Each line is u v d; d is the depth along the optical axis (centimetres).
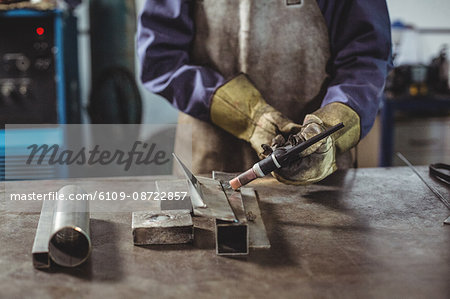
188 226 76
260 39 140
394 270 66
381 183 114
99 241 77
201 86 123
